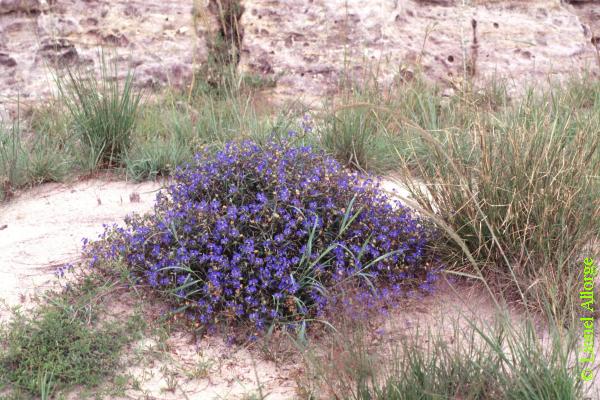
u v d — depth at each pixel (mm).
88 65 7738
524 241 3781
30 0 7750
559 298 3646
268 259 3678
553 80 7824
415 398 2924
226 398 3215
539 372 2979
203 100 7246
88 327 3643
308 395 3168
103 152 6016
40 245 4648
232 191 3998
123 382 3283
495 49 8141
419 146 5738
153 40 7988
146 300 3887
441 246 4133
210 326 3682
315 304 3607
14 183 5641
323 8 7988
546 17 8500
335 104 6590
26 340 3488
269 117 6457
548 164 4004
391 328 3600
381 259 3947
